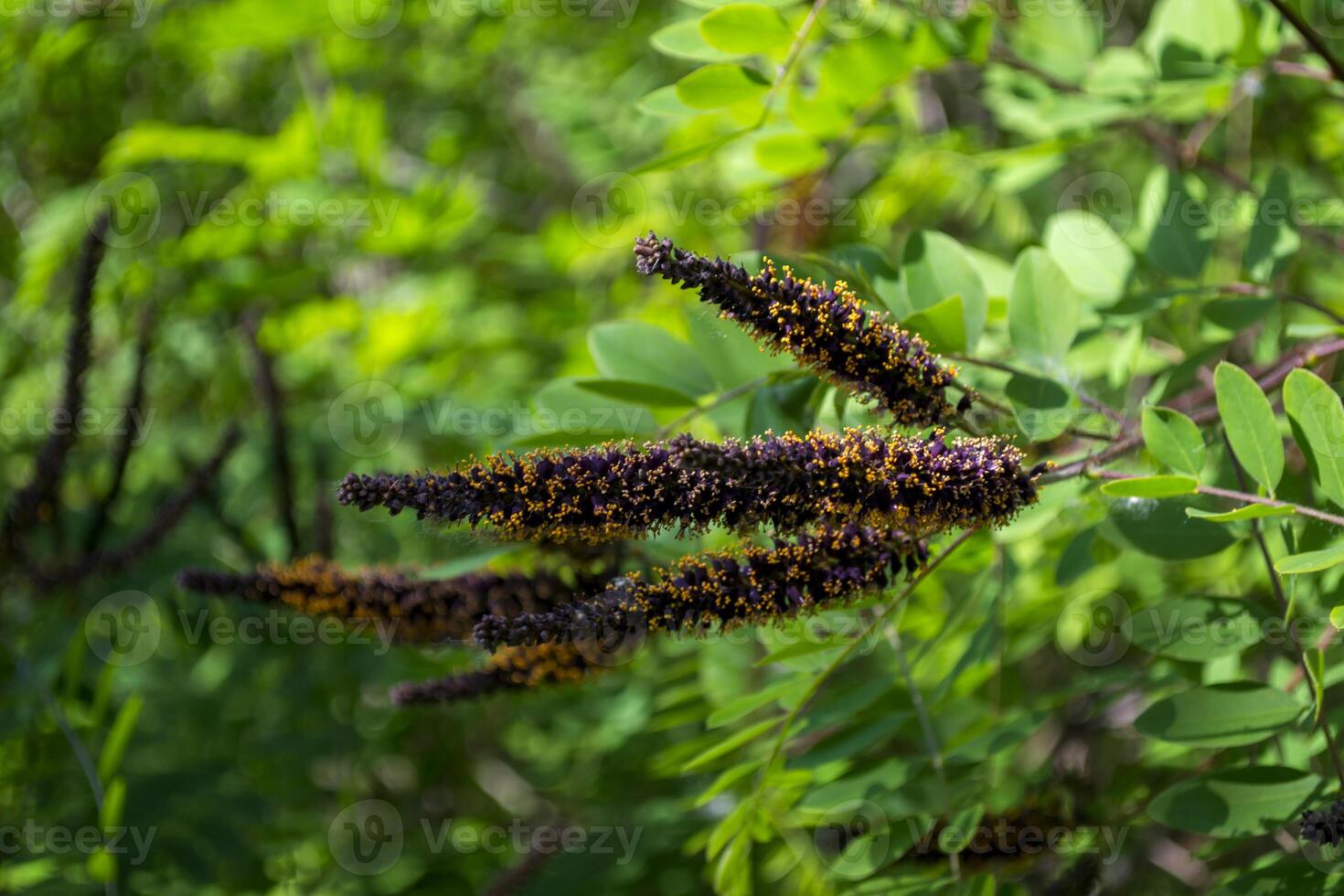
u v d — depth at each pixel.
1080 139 3.81
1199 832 2.50
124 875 4.44
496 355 5.57
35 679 4.32
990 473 2.06
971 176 5.23
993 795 3.28
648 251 2.05
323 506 5.24
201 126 6.11
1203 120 4.83
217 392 5.97
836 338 2.12
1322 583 2.91
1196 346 4.02
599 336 3.09
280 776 5.46
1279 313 3.57
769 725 2.76
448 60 6.90
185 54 5.66
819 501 2.01
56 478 4.36
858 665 4.03
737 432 3.08
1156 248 3.31
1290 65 3.58
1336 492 2.21
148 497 5.61
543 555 2.85
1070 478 2.38
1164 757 3.43
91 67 5.56
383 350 5.03
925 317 2.52
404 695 2.82
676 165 3.01
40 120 5.63
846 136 4.38
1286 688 3.00
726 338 3.07
